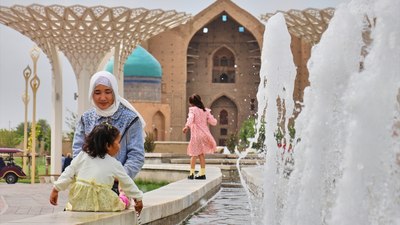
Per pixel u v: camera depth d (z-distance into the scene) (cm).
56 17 1978
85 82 2119
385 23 412
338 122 488
